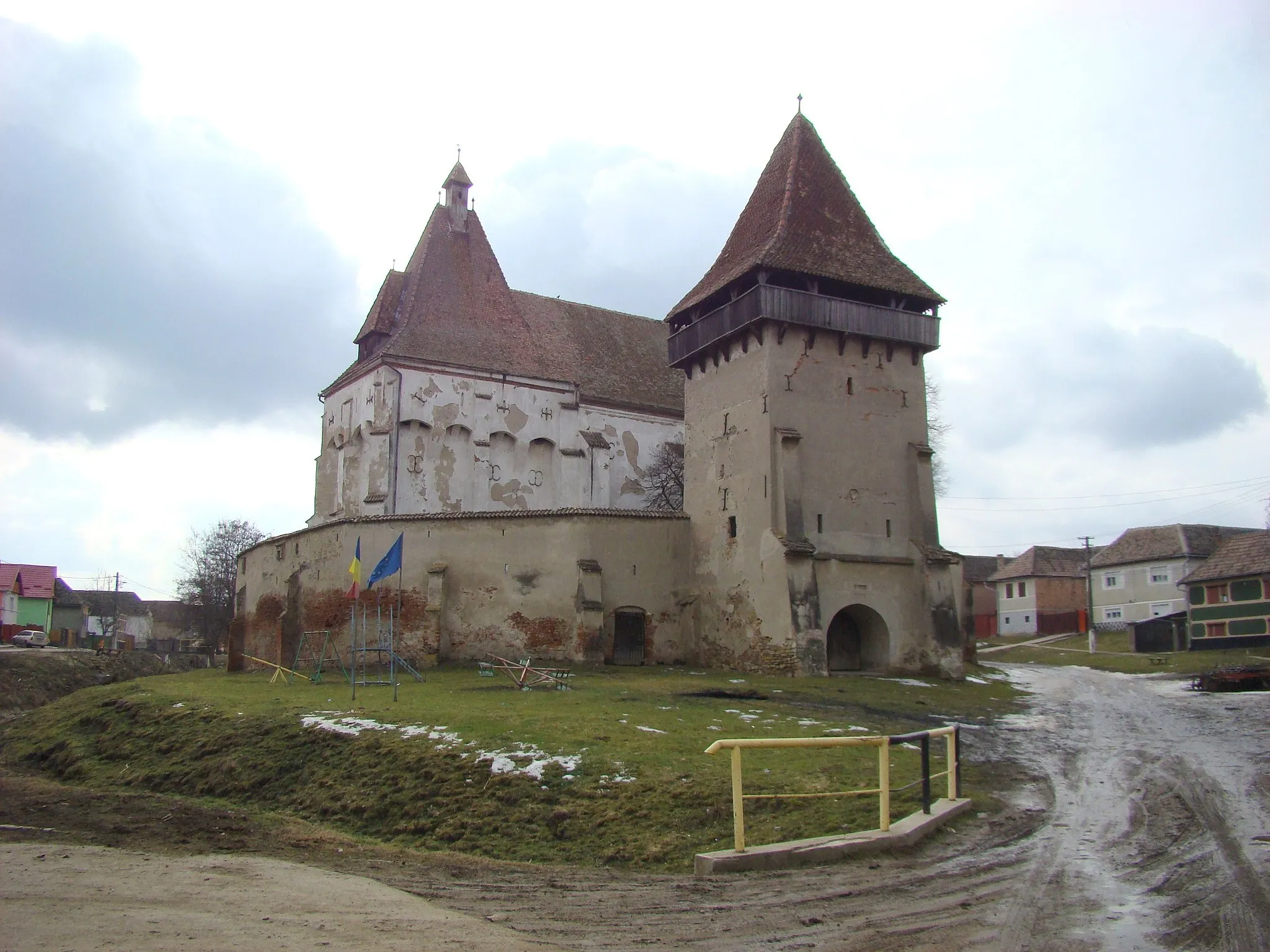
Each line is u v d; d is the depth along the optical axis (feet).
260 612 138.00
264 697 91.76
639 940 31.14
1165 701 101.09
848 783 55.62
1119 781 58.75
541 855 49.32
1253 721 83.05
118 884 36.24
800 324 118.83
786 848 42.01
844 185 137.59
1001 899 35.40
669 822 51.26
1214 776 59.36
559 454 164.25
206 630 276.62
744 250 133.69
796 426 118.01
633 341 188.75
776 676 110.01
